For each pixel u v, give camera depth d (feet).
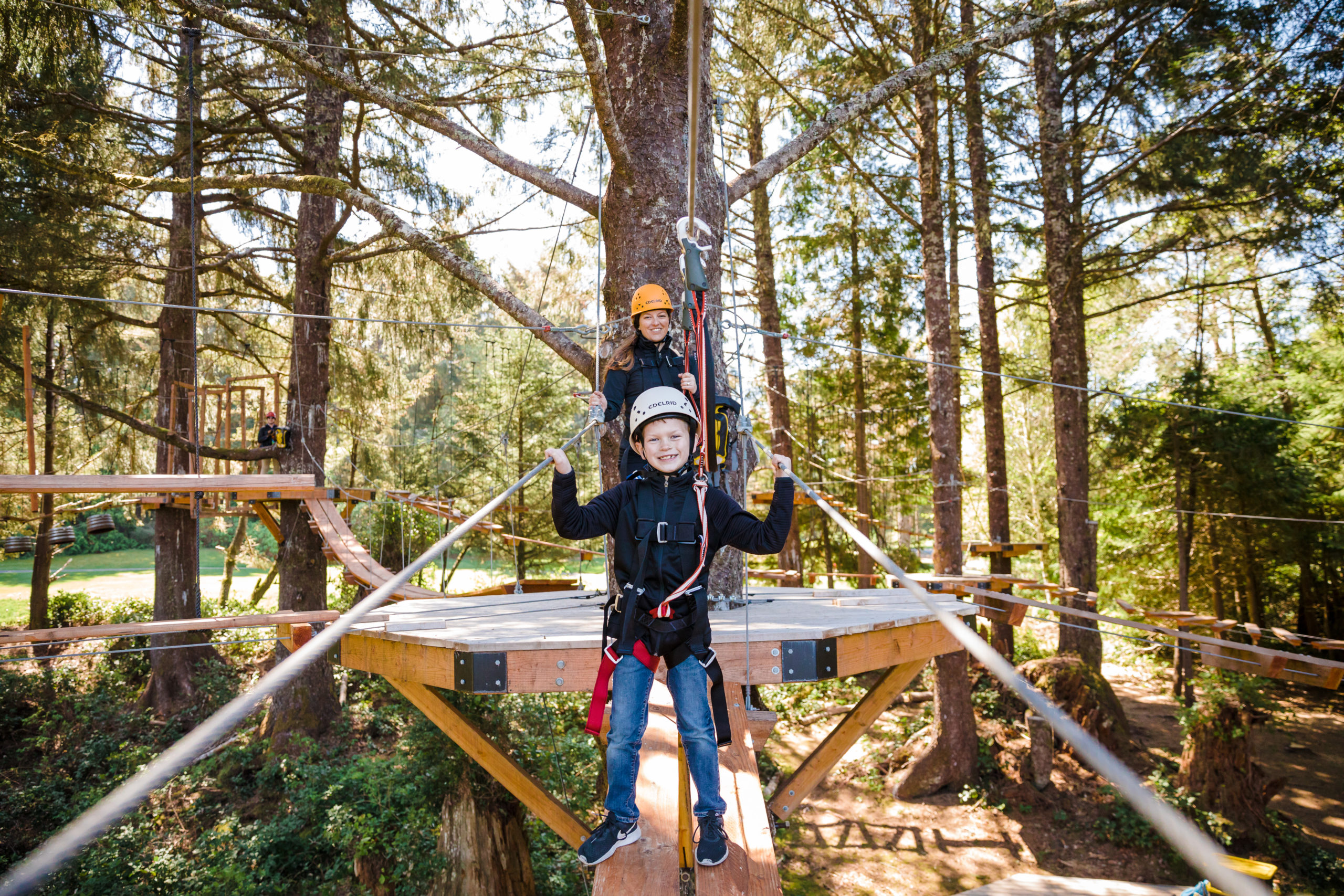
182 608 57.72
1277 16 46.96
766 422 80.64
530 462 79.97
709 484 10.21
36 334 56.70
